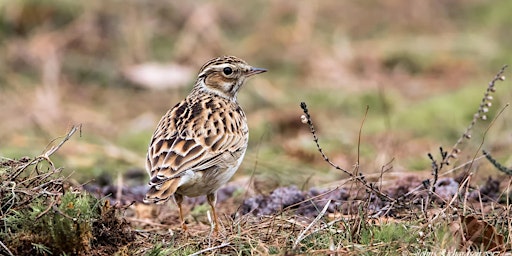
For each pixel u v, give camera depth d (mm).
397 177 12172
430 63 20625
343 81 19797
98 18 20625
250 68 11328
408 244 8594
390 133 15672
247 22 21938
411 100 18750
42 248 8336
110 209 8984
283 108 18094
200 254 8859
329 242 8664
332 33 22000
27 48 19609
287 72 20156
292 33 21344
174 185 9258
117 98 18719
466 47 21484
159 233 9914
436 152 14570
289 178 13070
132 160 14977
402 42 21672
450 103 17359
